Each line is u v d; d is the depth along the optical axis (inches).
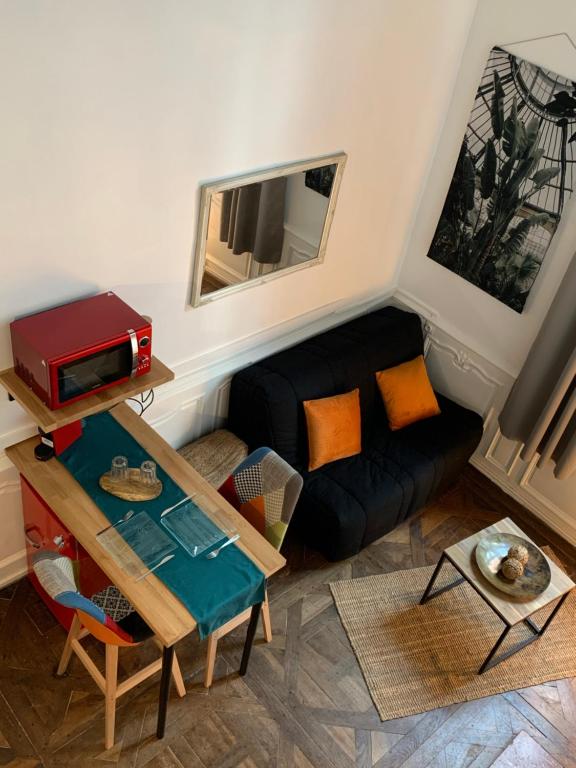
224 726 125.1
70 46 92.4
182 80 106.3
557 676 140.6
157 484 120.3
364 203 152.6
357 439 155.9
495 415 171.8
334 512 142.6
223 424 162.1
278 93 120.3
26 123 94.2
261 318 150.9
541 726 132.9
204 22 103.4
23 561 139.8
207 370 148.3
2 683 125.4
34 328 107.6
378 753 125.3
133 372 115.2
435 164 159.9
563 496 164.6
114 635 103.3
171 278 127.0
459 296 167.3
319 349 158.9
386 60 132.7
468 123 149.8
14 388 112.0
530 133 139.6
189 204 120.5
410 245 172.1
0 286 105.4
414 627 144.3
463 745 128.4
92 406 111.8
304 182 135.2
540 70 134.5
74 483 118.2
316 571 151.0
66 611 126.5
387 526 155.5
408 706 132.1
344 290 166.4
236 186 123.8
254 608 117.1
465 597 150.9
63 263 110.0
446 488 174.4
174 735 122.9
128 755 119.6
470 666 139.6
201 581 108.3
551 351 146.1
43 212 103.0
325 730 127.0
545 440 159.9
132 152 107.4
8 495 128.2
